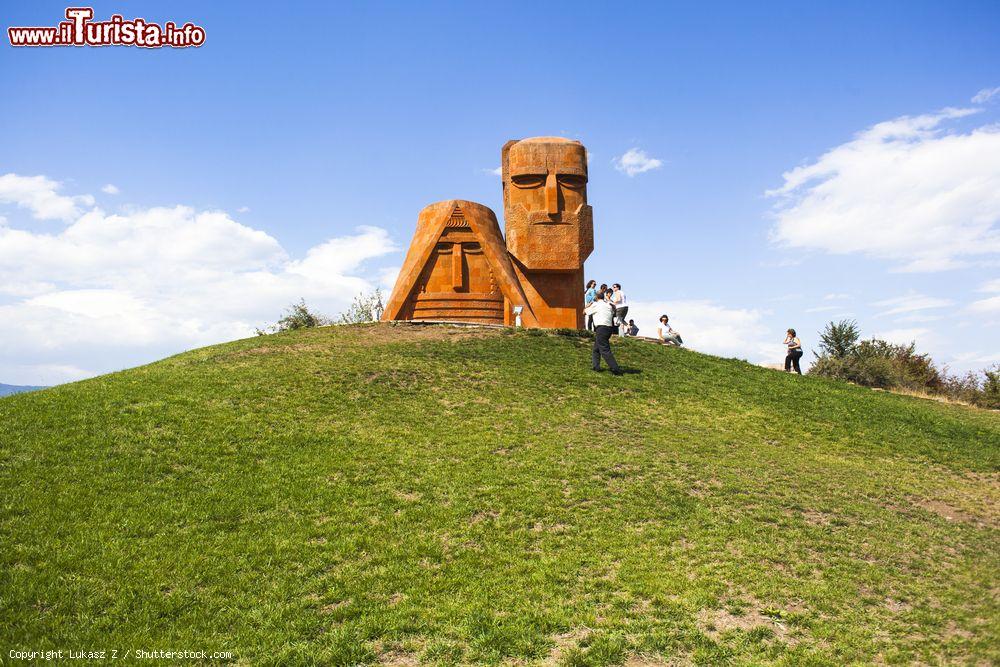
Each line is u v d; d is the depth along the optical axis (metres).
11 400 14.98
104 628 7.95
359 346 21.88
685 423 17.72
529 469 13.48
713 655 7.62
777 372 24.09
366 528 10.77
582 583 9.30
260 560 9.62
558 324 26.83
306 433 14.64
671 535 10.80
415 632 8.16
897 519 12.22
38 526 9.86
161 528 10.22
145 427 13.93
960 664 7.63
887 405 21.36
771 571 9.70
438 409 17.11
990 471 16.47
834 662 7.57
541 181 26.62
